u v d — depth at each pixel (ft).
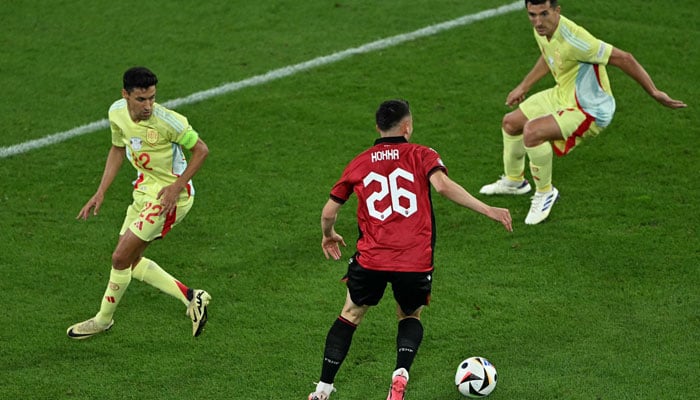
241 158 110.73
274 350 80.07
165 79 127.65
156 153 78.64
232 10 145.07
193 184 105.60
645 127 114.52
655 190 102.17
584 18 138.10
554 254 92.12
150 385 75.97
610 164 107.76
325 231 72.90
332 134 115.14
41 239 96.37
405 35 136.77
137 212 81.46
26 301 86.94
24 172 108.27
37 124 118.01
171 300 87.76
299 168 108.58
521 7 142.61
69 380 76.74
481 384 72.33
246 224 98.68
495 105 119.96
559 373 75.82
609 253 91.81
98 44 136.26
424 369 77.15
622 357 77.30
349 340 72.23
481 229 96.94
